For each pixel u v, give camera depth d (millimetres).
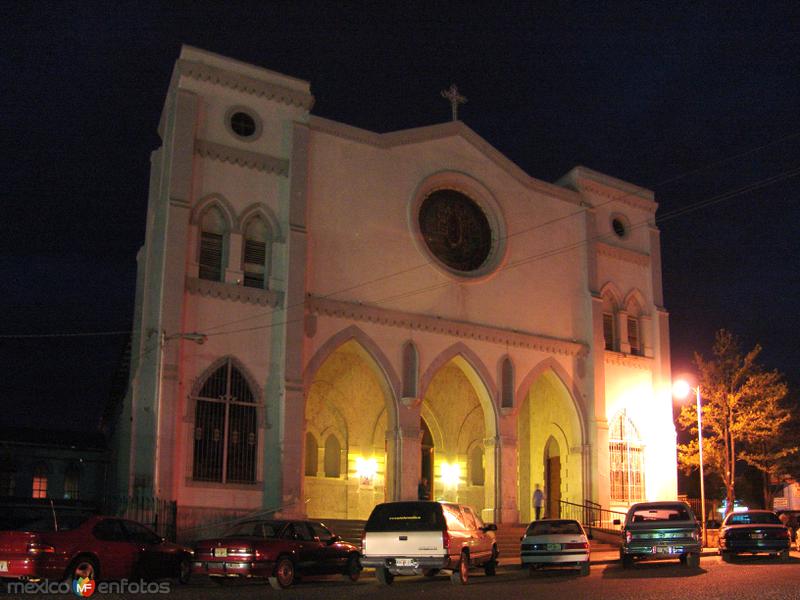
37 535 17047
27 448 42250
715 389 41531
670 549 23594
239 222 30266
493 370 35219
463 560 20531
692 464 42344
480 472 39375
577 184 40250
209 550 19500
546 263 37906
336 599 16172
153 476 27125
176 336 26438
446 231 35500
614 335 40406
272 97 31797
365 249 32625
